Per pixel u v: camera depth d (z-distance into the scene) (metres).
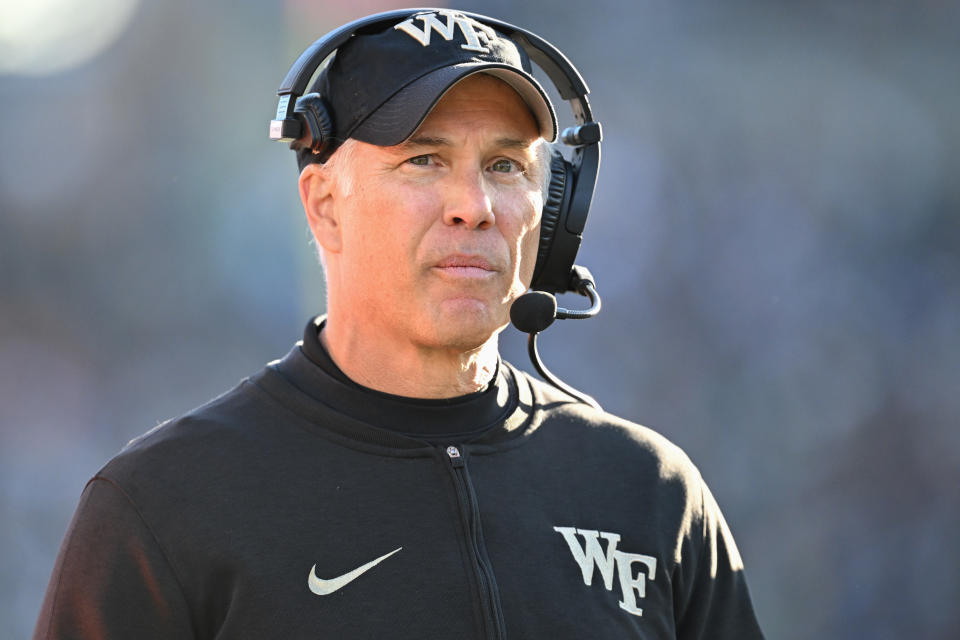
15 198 47.41
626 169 42.25
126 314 46.09
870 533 35.25
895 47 42.50
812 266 41.09
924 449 36.69
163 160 47.94
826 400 38.19
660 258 41.16
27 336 45.66
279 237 46.22
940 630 32.69
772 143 42.38
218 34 47.78
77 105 48.38
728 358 39.38
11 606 36.22
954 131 41.91
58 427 43.38
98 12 48.19
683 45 43.00
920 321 39.75
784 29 42.88
